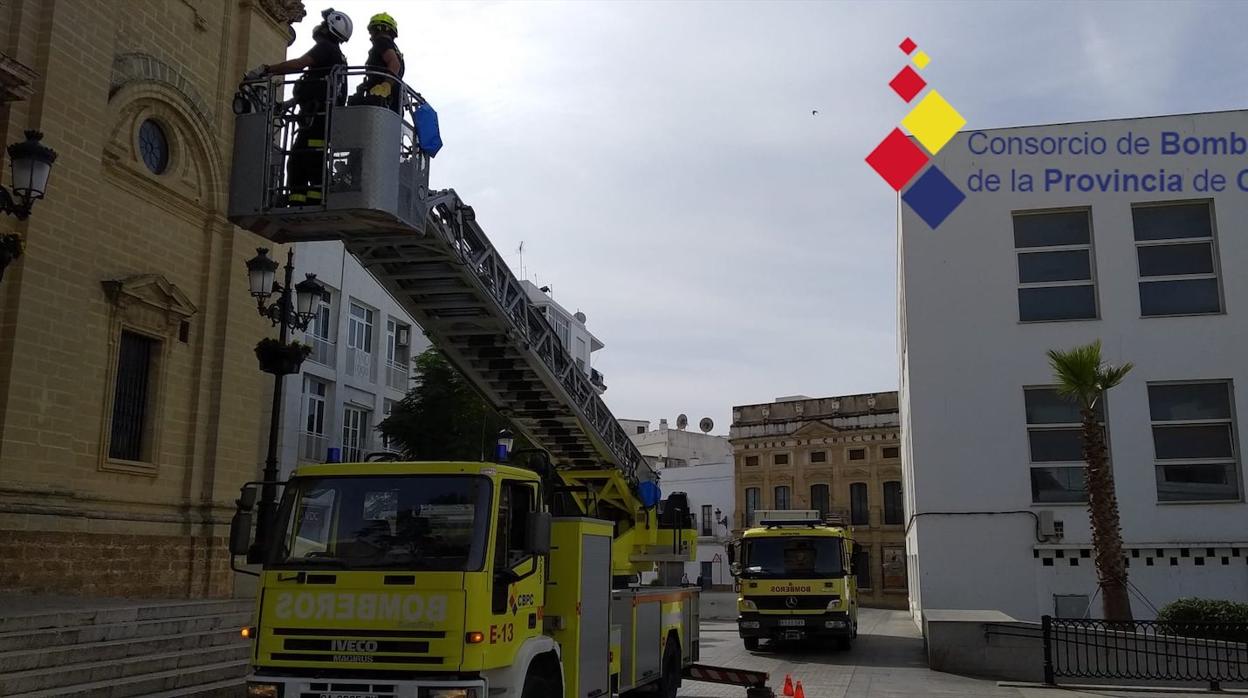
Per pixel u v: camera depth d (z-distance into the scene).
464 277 10.77
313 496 7.73
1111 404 20.77
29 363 13.41
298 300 13.36
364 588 7.17
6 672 9.27
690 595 13.46
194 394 16.81
